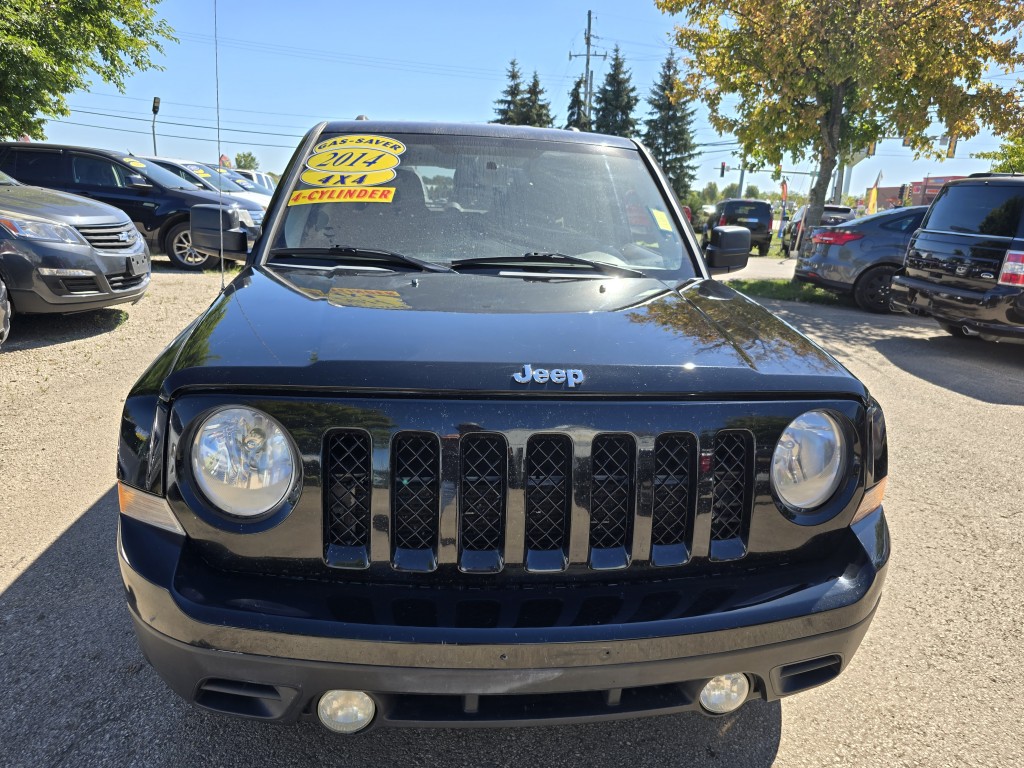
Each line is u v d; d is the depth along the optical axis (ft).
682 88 42.01
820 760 6.86
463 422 5.27
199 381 5.34
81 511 11.10
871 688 7.95
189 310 25.99
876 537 6.03
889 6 33.71
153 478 5.42
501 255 8.66
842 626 5.64
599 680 5.18
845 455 5.92
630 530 5.53
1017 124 35.73
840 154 41.65
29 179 34.40
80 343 20.85
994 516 12.32
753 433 5.63
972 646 8.75
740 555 5.70
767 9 34.78
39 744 6.64
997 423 17.39
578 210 9.46
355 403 5.28
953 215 24.71
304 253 8.46
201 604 5.11
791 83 36.68
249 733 6.88
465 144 9.96
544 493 5.42
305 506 5.27
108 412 15.39
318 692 5.13
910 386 20.66
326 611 5.12
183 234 35.58
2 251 19.39
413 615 5.14
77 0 42.34
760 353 6.19
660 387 5.52
